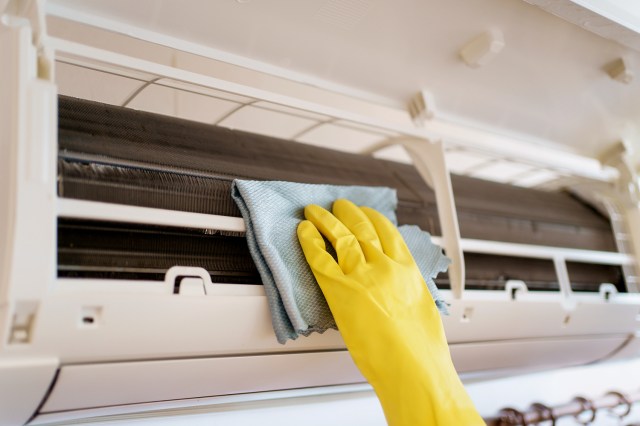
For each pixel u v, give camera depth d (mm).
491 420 1679
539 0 1029
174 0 1024
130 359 827
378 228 1035
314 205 1033
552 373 1961
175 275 870
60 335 741
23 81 755
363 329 829
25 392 773
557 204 1775
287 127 1431
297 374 1062
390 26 1176
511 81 1413
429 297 924
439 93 1440
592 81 1436
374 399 1534
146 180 931
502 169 1952
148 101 1172
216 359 917
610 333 1624
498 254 1409
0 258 722
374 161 1488
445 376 821
